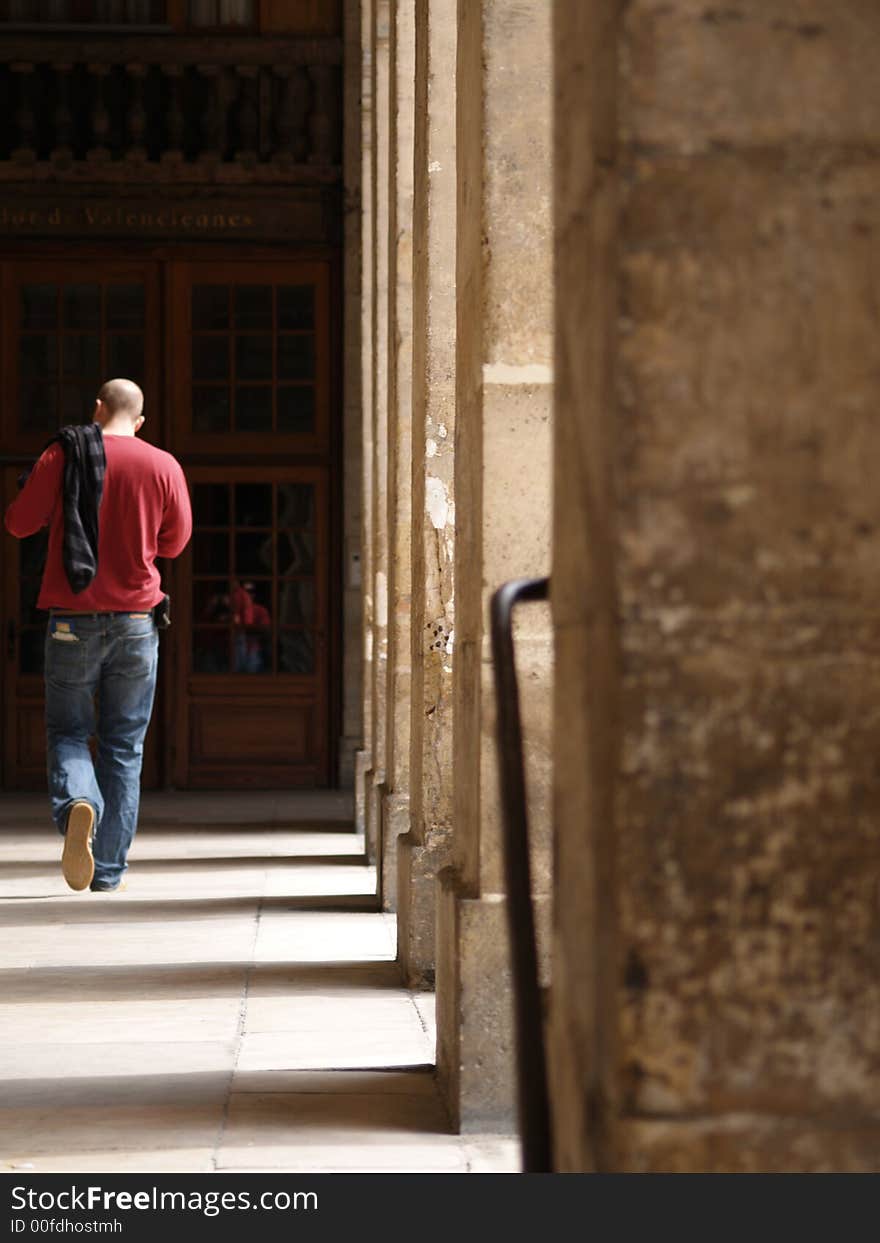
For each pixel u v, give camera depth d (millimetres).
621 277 2131
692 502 2127
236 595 17047
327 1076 4941
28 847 11703
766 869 2125
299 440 17016
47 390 16844
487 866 4418
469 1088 4328
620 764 2119
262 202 16922
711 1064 2123
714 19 2135
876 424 2139
